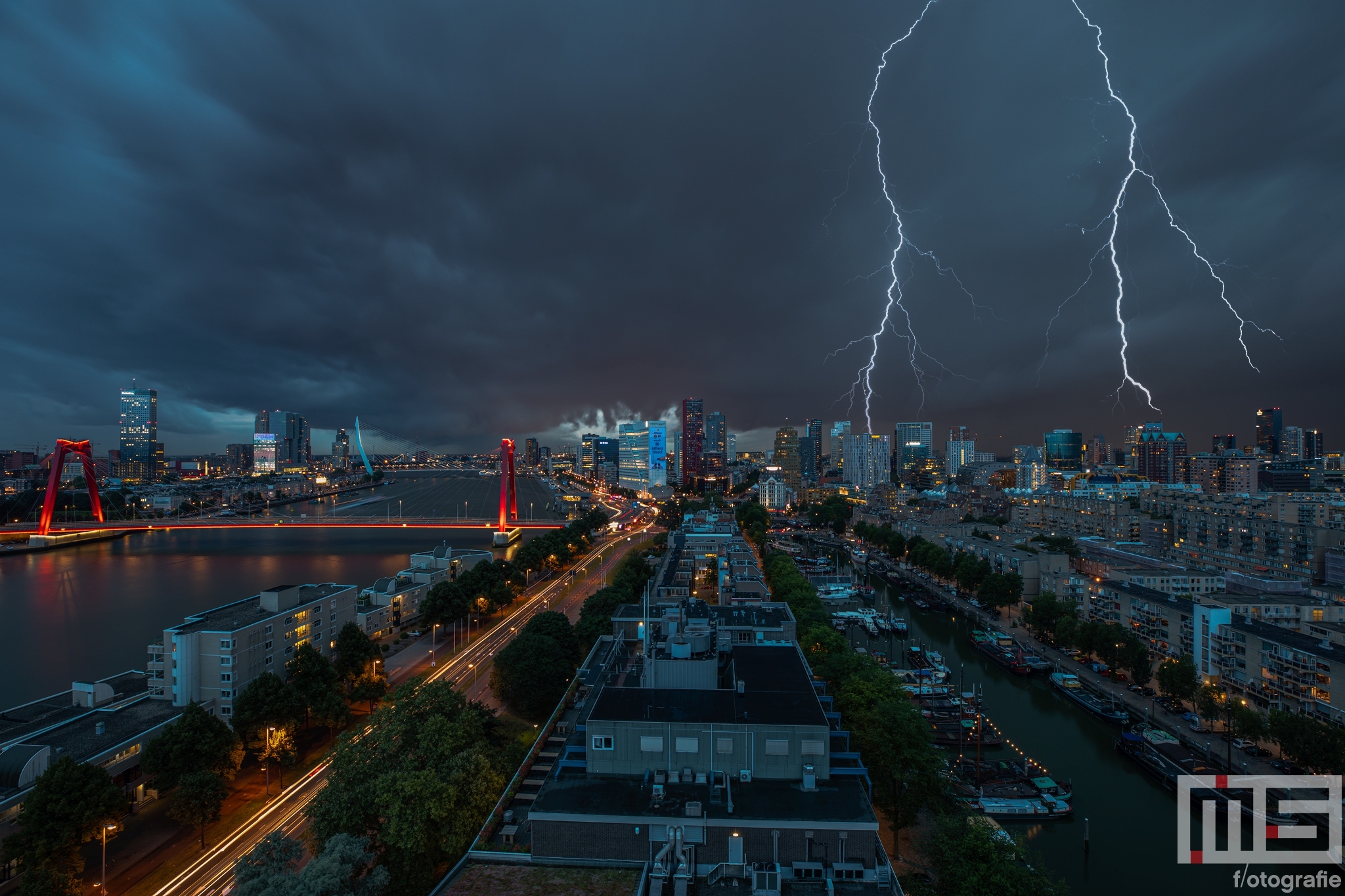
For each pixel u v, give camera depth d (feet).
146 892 270.87
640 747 235.81
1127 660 526.16
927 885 264.52
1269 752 409.08
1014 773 395.34
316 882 187.73
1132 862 320.50
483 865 214.90
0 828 288.92
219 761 332.80
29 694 545.44
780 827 205.77
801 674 290.97
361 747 257.34
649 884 200.03
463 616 644.27
